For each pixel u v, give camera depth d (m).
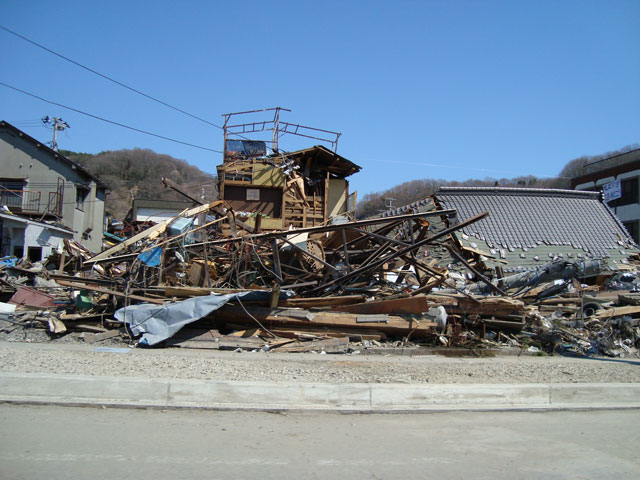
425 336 11.33
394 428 5.69
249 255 12.58
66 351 8.98
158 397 6.25
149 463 4.23
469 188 24.17
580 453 5.04
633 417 6.66
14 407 5.78
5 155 31.34
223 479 3.94
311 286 13.11
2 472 3.89
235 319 11.24
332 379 7.41
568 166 59.03
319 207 22.48
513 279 15.42
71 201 32.53
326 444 4.99
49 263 19.86
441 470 4.38
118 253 12.74
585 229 23.17
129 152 70.50
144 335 10.16
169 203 42.66
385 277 15.95
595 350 11.47
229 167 22.12
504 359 10.25
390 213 21.59
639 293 15.35
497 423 6.11
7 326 11.09
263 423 5.63
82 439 4.77
